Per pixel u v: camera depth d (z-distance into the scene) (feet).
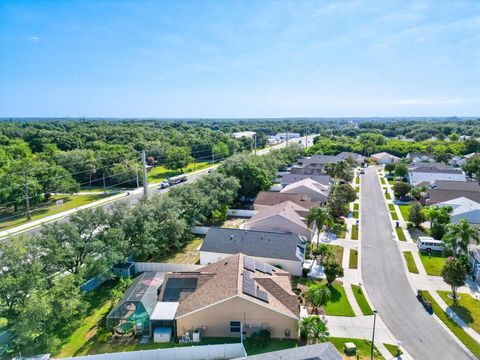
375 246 158.51
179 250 156.04
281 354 70.49
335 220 190.60
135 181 284.41
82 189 281.54
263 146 556.92
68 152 295.07
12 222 191.21
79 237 117.19
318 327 86.63
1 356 83.61
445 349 89.51
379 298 114.01
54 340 87.35
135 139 420.77
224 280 101.04
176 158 338.54
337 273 118.73
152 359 83.15
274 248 133.80
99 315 105.60
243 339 92.58
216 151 404.77
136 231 133.39
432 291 118.42
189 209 166.71
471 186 236.02
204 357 84.12
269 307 91.71
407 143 472.85
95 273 112.37
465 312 105.91
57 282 97.25
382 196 251.39
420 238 156.25
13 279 88.33
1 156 269.85
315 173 288.71
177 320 93.04
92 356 80.94
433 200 209.46
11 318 87.92
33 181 210.59
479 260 125.80
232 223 190.70
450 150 416.26
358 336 94.22
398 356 86.53
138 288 106.93
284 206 174.81
